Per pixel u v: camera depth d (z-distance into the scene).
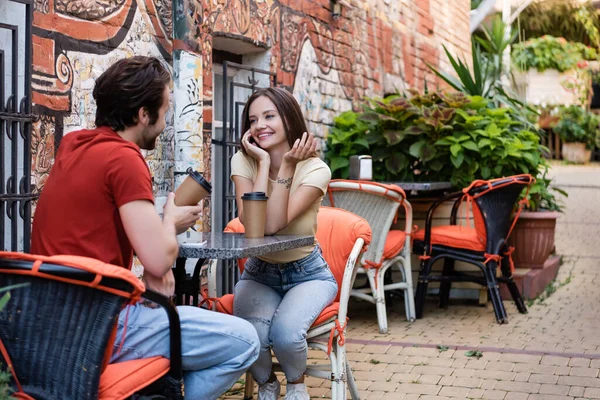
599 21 25.33
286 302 3.36
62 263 2.14
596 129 24.42
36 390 2.28
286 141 3.55
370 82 8.77
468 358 4.96
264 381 3.47
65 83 3.93
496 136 6.74
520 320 6.14
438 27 11.69
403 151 7.04
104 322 2.19
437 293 7.12
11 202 3.48
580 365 4.79
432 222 6.94
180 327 2.58
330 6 7.61
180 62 4.86
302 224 3.48
